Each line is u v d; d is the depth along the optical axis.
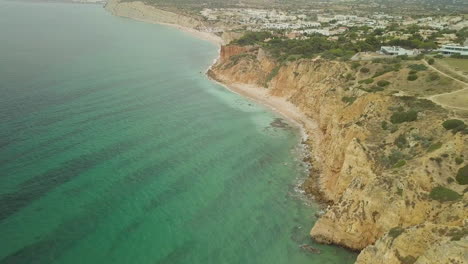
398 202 43.16
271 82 116.94
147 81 117.19
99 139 72.81
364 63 92.38
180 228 50.25
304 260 45.59
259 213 54.31
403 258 36.75
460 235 33.66
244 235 49.62
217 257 45.62
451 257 31.73
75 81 108.12
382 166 51.59
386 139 56.06
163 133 78.94
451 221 39.28
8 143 67.00
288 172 66.31
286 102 105.19
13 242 44.88
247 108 101.44
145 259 44.44
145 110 91.19
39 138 70.19
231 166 67.38
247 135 82.06
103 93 99.94
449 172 44.72
